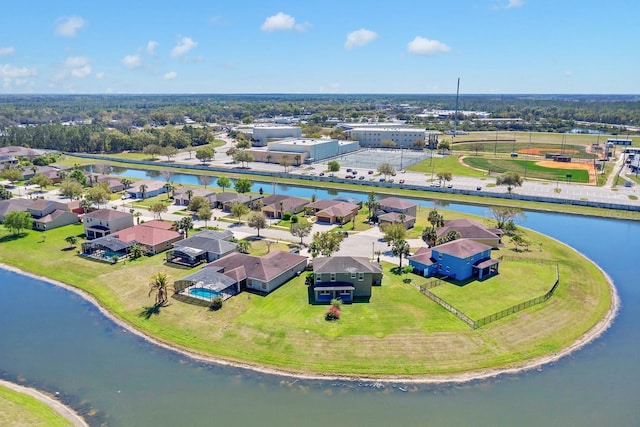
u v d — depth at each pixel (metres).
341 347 52.97
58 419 41.78
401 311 60.81
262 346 53.47
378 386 47.00
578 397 45.88
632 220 110.94
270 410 43.34
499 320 58.91
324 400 44.84
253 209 112.81
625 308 65.00
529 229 102.00
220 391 46.12
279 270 68.75
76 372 49.19
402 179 159.12
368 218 108.69
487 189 142.38
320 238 77.38
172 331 56.94
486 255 75.44
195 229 97.94
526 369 50.22
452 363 50.72
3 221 96.81
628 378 48.97
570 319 60.47
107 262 78.75
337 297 64.19
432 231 83.75
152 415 42.59
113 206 118.94
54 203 104.94
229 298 64.50
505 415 43.16
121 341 55.31
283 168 183.00
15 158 185.12
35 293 68.56
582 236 98.88
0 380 47.66
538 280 71.00
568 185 147.25
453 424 41.84
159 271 74.44
